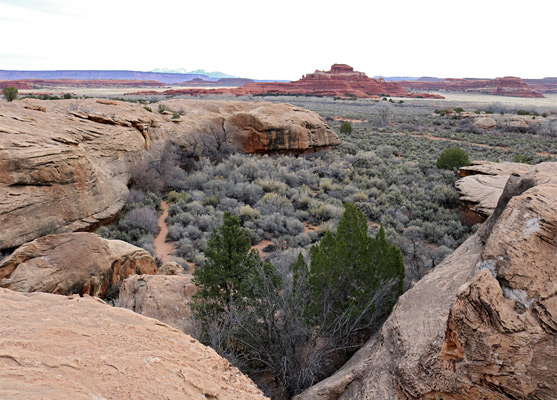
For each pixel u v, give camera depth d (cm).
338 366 720
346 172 2938
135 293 985
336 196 2439
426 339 461
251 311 771
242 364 691
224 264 848
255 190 2402
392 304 785
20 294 414
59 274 998
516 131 5775
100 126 2184
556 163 690
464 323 373
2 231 1207
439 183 2645
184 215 1959
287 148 3503
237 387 331
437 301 549
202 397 287
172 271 1276
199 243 1700
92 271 1075
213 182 2514
